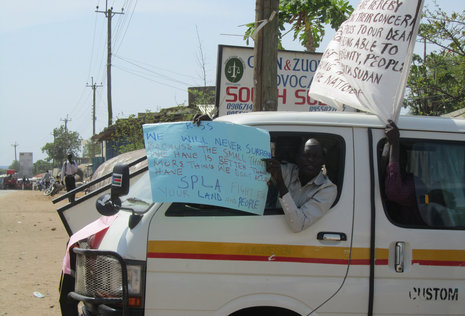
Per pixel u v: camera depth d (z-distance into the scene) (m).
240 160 3.22
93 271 3.27
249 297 3.14
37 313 5.51
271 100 6.21
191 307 3.10
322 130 3.46
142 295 3.08
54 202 5.25
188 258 3.12
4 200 22.28
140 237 3.13
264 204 3.21
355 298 3.20
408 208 3.40
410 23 3.51
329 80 4.07
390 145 3.38
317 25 9.64
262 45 6.19
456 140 3.58
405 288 3.27
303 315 3.16
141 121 16.80
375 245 3.27
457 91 11.47
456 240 3.37
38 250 9.20
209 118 3.34
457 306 3.33
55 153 80.00
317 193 3.29
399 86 3.49
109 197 3.50
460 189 3.54
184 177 3.11
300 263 3.19
